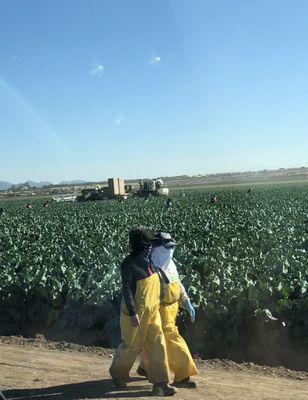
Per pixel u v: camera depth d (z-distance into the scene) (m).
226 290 10.71
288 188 87.12
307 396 7.23
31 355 9.80
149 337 7.24
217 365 9.26
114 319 10.98
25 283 12.28
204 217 34.81
